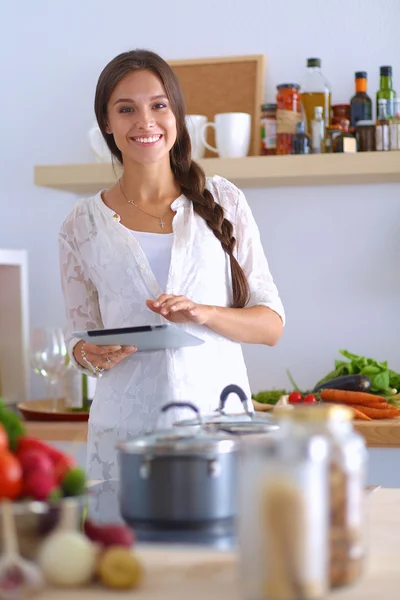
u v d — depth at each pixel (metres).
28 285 3.69
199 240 2.26
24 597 1.03
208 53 3.51
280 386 3.46
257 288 2.30
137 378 2.20
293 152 3.21
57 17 3.64
